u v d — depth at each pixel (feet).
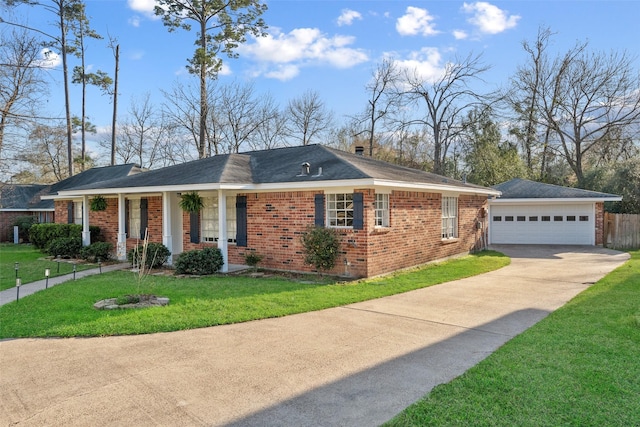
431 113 108.88
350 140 130.21
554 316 23.22
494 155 97.30
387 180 35.06
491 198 66.69
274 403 13.35
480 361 16.57
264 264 40.98
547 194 66.23
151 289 31.35
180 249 48.65
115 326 21.68
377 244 36.91
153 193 47.85
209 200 45.52
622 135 97.14
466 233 55.52
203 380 15.21
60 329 21.22
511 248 62.90
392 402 13.28
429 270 40.96
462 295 29.60
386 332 20.83
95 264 47.60
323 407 13.05
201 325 22.11
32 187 88.89
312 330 21.24
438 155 107.45
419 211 44.11
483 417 11.96
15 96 61.46
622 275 35.83
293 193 39.11
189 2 89.40
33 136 68.23
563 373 14.97
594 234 64.64
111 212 55.93
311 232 36.73
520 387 13.87
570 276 37.78
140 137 127.03
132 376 15.65
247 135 118.42
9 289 33.60
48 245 57.93
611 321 21.48
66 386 14.83
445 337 19.99
